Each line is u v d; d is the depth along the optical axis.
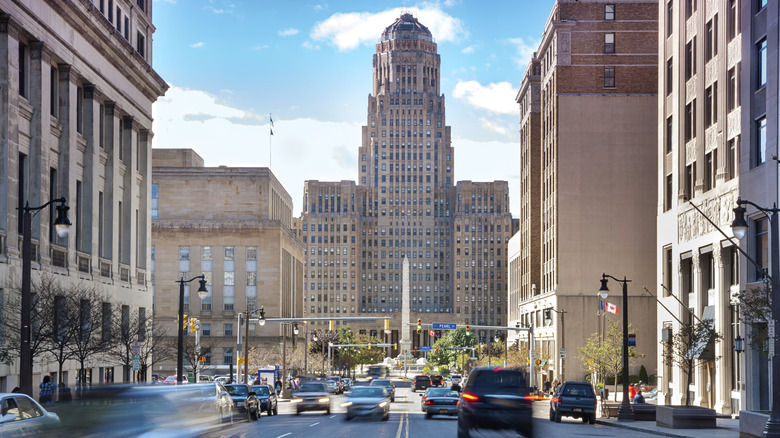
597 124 104.00
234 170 151.25
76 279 59.12
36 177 54.00
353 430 38.41
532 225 125.00
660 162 67.75
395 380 188.62
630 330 101.38
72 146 59.91
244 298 146.88
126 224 72.31
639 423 47.34
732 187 51.81
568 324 102.31
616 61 104.44
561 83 104.56
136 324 61.91
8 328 47.66
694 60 60.19
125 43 68.50
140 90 75.81
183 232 147.62
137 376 73.00
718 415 49.88
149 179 78.12
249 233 147.62
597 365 84.25
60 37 57.16
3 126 50.00
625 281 51.75
